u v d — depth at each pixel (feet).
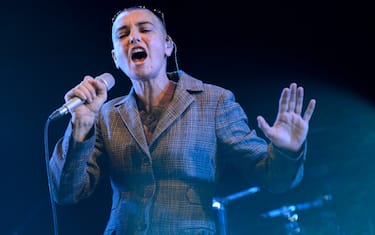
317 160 41.73
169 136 13.73
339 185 40.91
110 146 14.21
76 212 37.81
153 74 14.46
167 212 13.16
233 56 41.55
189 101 14.16
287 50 41.91
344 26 41.01
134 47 14.33
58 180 13.44
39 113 37.91
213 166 14.06
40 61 37.96
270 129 13.12
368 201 40.29
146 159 13.64
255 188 39.09
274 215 39.22
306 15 40.75
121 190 13.94
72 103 12.86
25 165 37.83
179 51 40.63
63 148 13.24
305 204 39.86
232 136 14.23
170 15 39.58
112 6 37.58
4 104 37.78
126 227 13.29
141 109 14.93
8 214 37.32
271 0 40.11
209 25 40.65
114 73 37.96
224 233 14.61
